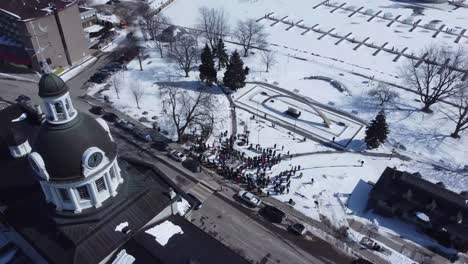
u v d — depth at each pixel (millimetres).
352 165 81688
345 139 89875
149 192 51875
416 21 148125
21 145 62719
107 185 47344
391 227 67562
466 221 63500
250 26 124875
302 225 66562
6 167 61812
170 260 45281
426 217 65375
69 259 43781
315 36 137875
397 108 100562
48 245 45875
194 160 80312
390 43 133125
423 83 106062
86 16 130750
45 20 105312
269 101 102625
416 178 70125
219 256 47125
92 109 96000
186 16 150625
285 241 65000
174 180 76125
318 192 74500
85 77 111125
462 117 87375
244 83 105375
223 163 79688
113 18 145500
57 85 40625
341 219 69062
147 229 49250
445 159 84375
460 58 117938
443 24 145750
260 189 73688
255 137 89062
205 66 103250
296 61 122125
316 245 64438
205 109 93938
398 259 62156
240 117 95750
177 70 114812
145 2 160875
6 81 108250
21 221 49281
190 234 49750
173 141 86688
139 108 97625
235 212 69875
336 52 127750
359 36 137625
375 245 63750
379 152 86062
